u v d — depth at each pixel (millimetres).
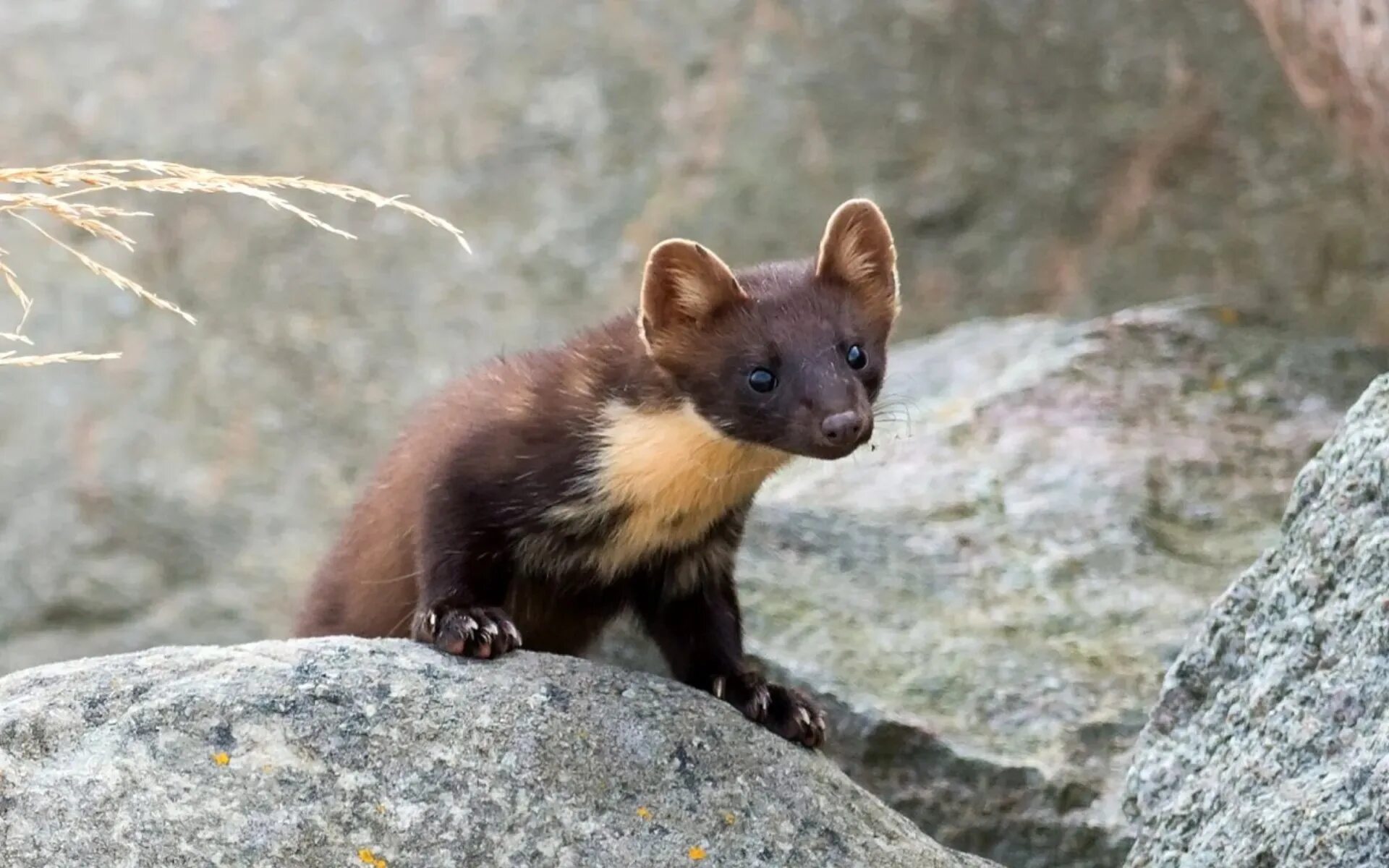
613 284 21500
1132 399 15062
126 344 21750
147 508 20641
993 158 21047
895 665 11664
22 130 23438
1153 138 20641
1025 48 21375
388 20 23656
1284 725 7605
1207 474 14062
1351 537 7637
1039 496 13727
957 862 8062
